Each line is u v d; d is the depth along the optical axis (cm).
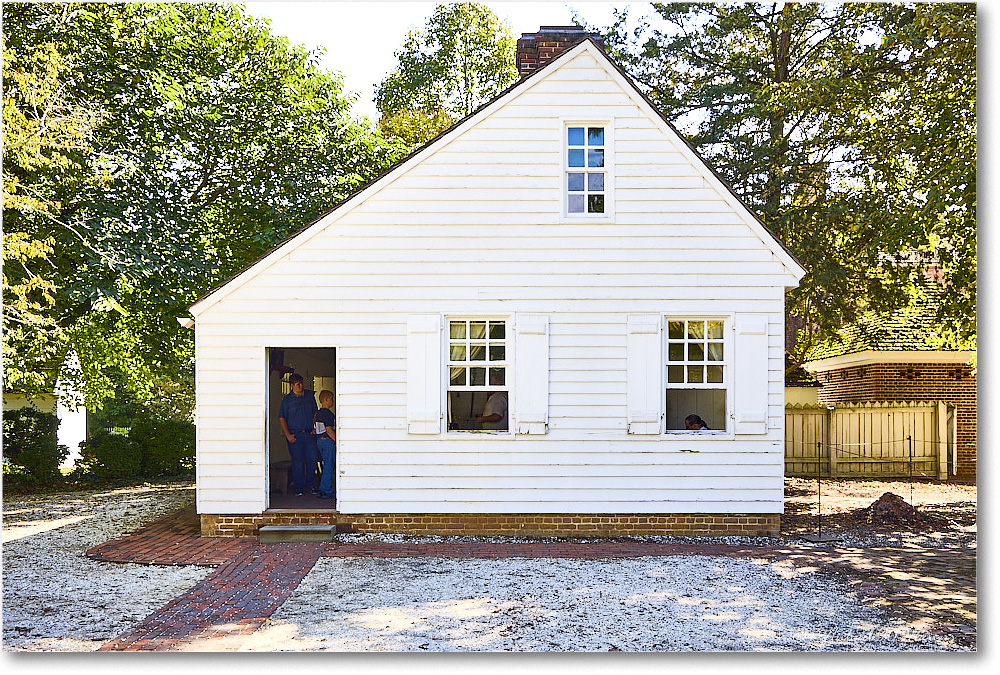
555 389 1274
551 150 1286
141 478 2283
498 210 1281
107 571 1084
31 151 1417
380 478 1273
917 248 1830
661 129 1281
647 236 1280
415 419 1266
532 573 1045
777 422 1266
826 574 1041
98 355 2069
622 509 1265
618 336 1277
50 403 2642
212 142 1934
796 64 2325
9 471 2050
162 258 1672
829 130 2114
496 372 1291
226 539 1257
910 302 2052
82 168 1672
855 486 2053
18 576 1060
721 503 1266
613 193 1280
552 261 1280
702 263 1276
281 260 1277
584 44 1284
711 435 1269
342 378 1273
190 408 3200
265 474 1282
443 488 1271
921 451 2253
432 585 986
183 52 2020
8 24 1659
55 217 1594
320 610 888
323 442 1429
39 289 1666
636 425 1267
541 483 1270
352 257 1277
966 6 1456
